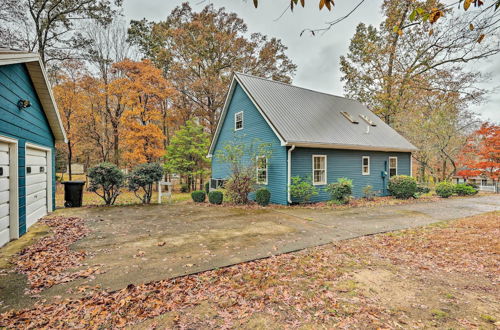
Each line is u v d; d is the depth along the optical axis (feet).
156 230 18.70
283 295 9.56
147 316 8.12
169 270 11.50
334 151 37.58
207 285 10.23
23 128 17.78
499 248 15.06
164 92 55.72
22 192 17.16
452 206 32.53
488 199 40.09
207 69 64.75
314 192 33.22
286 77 73.87
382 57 60.39
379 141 41.73
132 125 51.67
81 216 23.16
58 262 12.24
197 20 63.77
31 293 9.36
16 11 41.39
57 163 73.26
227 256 13.43
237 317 8.17
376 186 42.75
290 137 31.96
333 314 8.37
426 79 54.90
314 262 12.87
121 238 16.48
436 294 9.73
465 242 16.47
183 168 59.16
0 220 14.66
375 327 7.70
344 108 48.42
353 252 14.48
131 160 54.03
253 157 34.30
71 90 56.29
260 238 17.01
